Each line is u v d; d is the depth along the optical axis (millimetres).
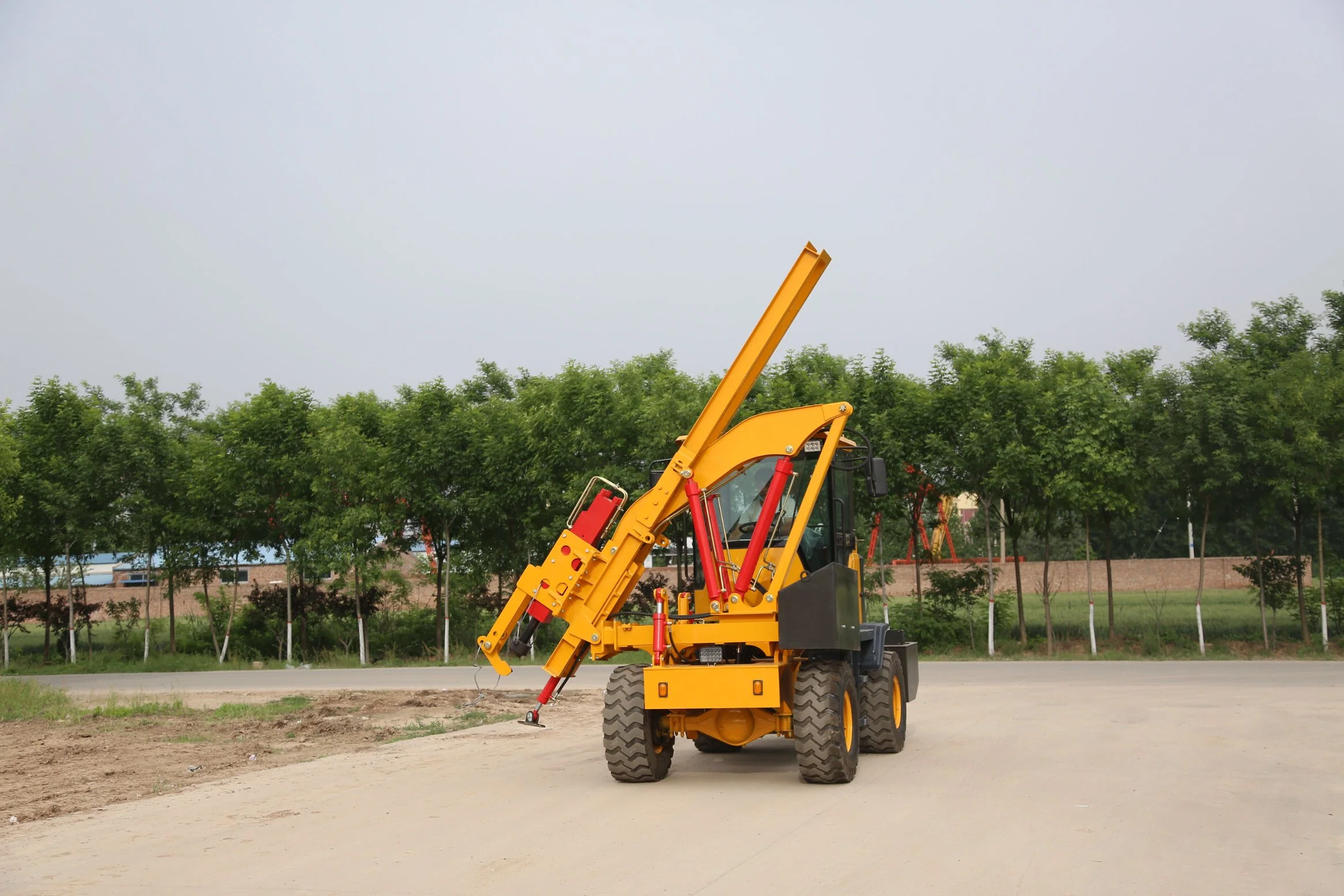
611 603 9742
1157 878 5785
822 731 8805
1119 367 27531
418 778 10266
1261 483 23906
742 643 9344
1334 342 26422
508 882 6078
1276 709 13586
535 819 7930
